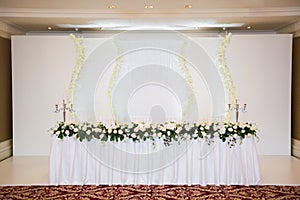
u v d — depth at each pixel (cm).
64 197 473
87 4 641
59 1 616
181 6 659
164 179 529
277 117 755
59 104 746
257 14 686
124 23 764
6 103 753
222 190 502
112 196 477
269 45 750
